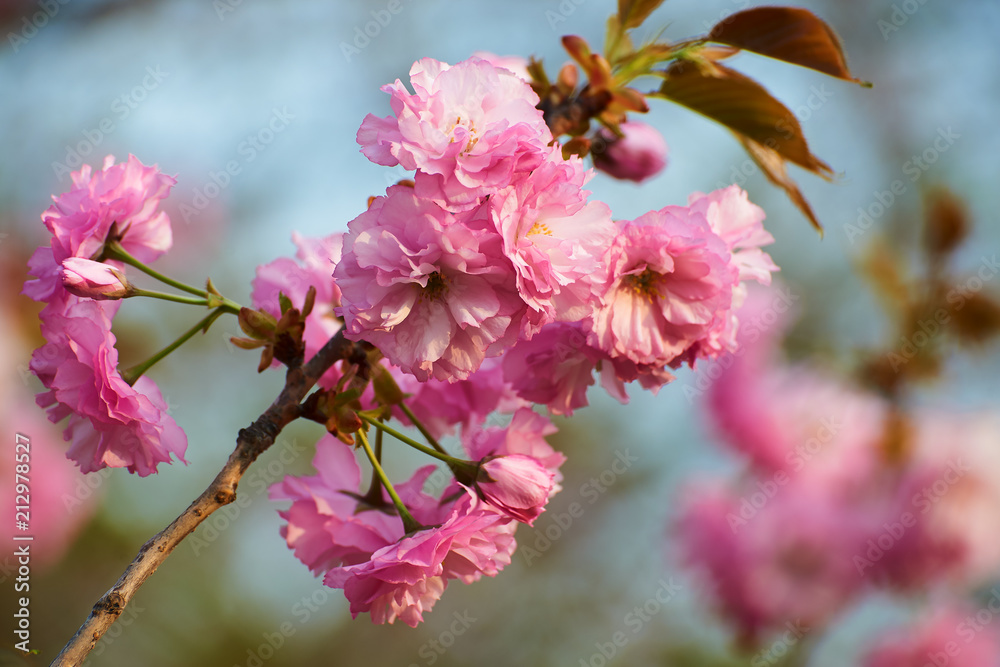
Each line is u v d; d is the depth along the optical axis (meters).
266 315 0.94
